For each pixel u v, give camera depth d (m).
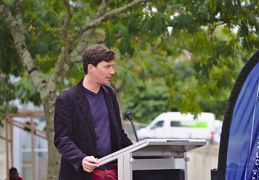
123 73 18.12
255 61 5.80
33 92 17.53
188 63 22.19
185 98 14.83
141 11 11.62
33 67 11.89
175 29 11.72
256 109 5.91
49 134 11.70
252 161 5.84
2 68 12.05
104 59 6.11
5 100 16.91
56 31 12.73
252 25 11.30
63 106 6.13
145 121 47.28
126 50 11.87
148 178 5.97
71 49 12.59
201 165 28.44
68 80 16.20
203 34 13.55
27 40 11.94
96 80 6.18
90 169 5.79
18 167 28.25
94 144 6.12
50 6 12.48
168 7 11.82
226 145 5.83
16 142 28.16
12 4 12.04
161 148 5.72
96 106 6.25
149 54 19.70
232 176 5.83
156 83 47.16
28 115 19.58
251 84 5.87
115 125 6.27
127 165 5.64
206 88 14.51
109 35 11.91
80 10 13.85
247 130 5.88
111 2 12.52
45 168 29.83
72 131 6.12
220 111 45.75
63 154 6.00
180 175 6.06
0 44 11.93
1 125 17.47
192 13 11.62
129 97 47.50
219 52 13.20
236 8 11.02
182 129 40.84
